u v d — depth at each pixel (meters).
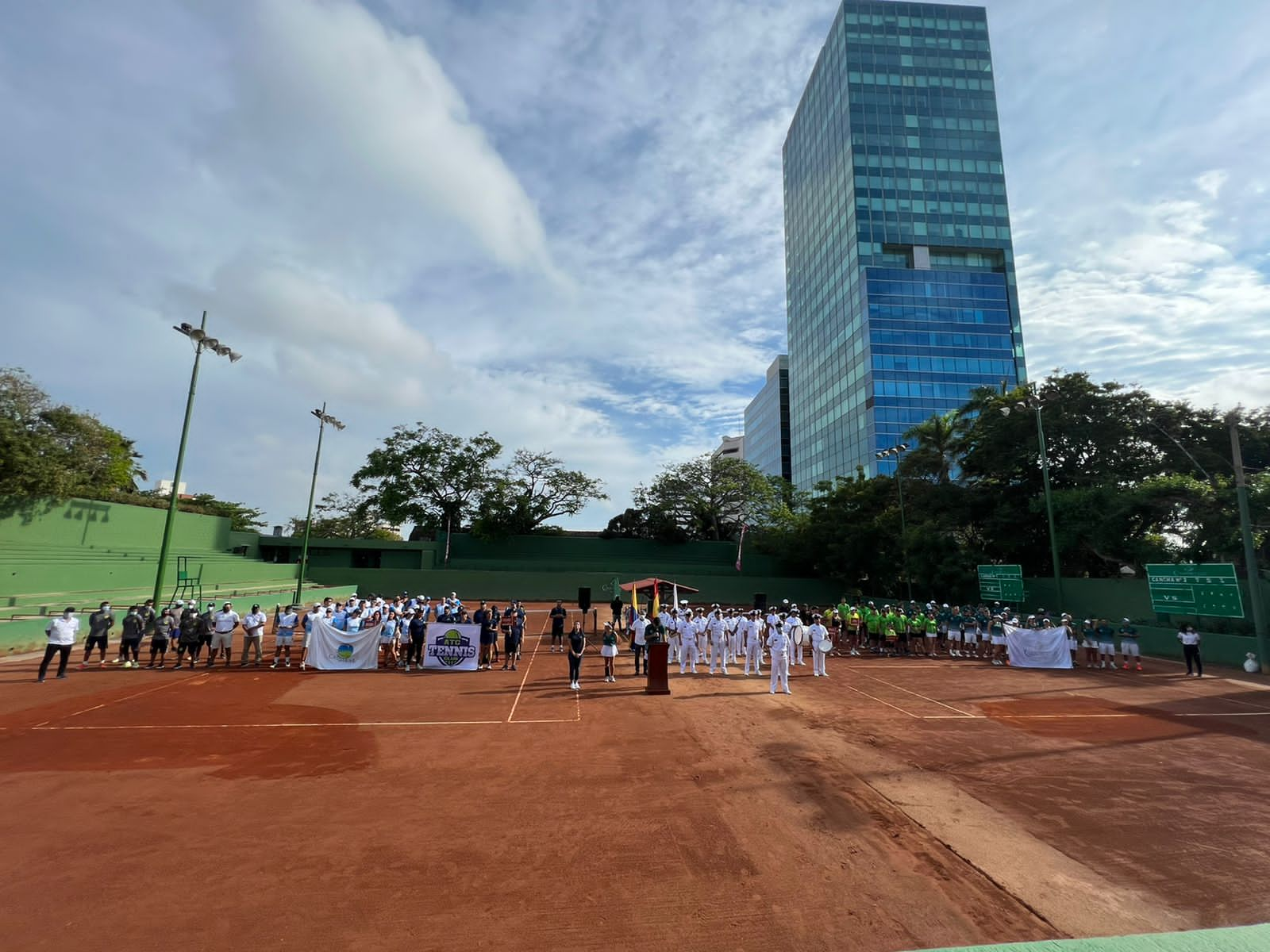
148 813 7.53
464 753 10.23
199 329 23.66
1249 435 28.05
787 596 54.22
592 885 5.93
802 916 5.40
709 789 8.55
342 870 6.16
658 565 58.12
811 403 85.56
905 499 43.12
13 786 8.38
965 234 72.94
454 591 51.44
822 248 83.00
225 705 13.62
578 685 16.53
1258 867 6.40
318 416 37.34
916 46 78.06
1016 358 69.81
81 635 21.78
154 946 4.88
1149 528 28.00
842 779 9.03
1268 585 22.64
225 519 49.06
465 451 56.94
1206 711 14.09
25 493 31.50
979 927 5.24
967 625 23.97
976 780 9.09
